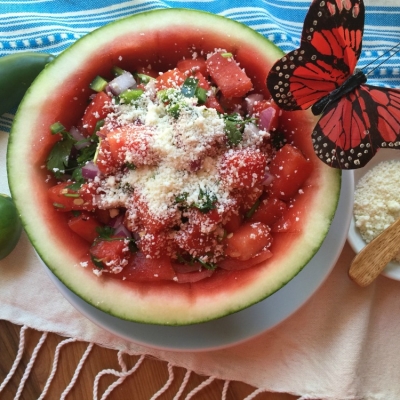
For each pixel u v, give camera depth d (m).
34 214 0.29
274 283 0.28
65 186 0.30
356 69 0.38
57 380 0.38
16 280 0.38
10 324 0.38
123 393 0.38
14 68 0.36
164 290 0.29
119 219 0.31
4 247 0.36
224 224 0.30
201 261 0.30
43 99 0.29
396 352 0.37
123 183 0.29
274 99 0.27
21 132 0.29
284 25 0.41
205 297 0.29
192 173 0.29
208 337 0.34
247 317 0.34
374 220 0.37
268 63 0.30
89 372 0.38
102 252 0.29
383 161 0.38
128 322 0.34
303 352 0.37
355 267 0.36
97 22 0.40
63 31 0.39
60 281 0.31
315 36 0.25
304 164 0.30
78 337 0.38
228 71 0.30
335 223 0.33
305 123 0.30
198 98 0.30
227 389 0.37
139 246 0.30
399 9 0.40
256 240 0.30
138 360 0.38
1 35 0.39
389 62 0.39
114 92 0.30
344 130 0.27
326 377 0.37
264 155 0.30
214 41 0.30
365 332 0.37
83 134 0.31
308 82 0.26
